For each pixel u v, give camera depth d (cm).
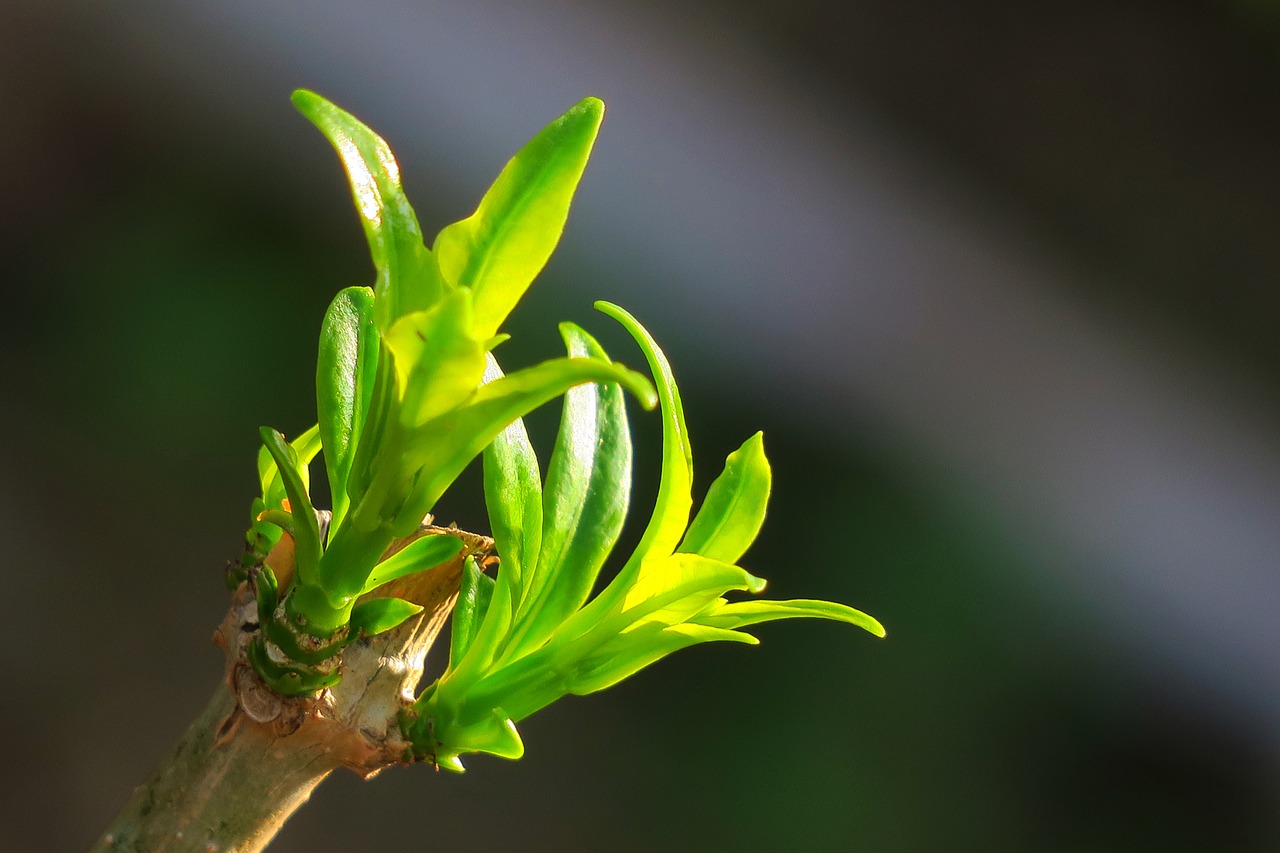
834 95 190
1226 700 148
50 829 131
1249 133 201
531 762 148
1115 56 204
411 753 41
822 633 152
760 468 42
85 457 150
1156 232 193
